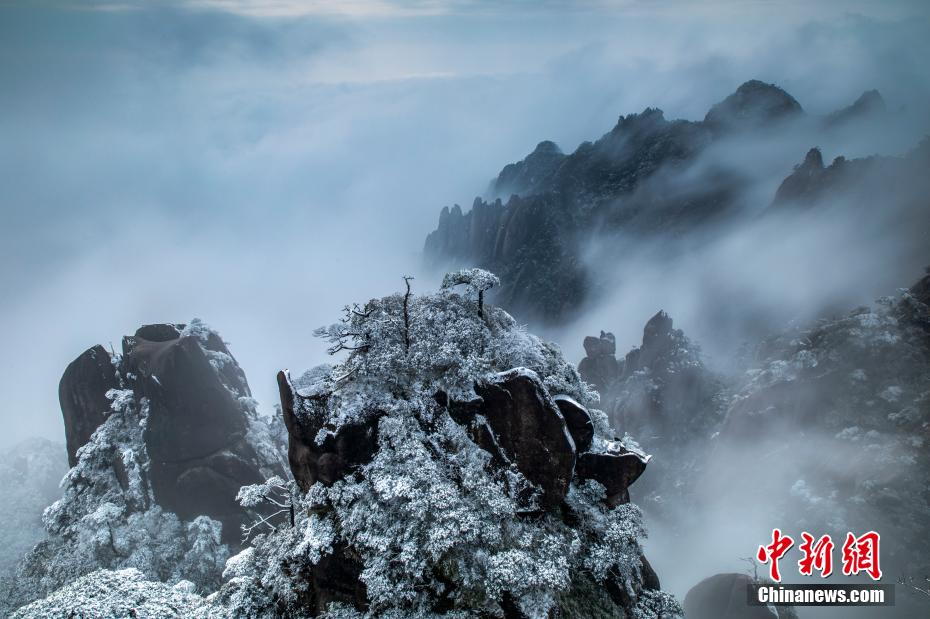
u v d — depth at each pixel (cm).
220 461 6012
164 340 7262
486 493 3119
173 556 5678
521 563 2980
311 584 3322
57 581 5469
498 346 3678
